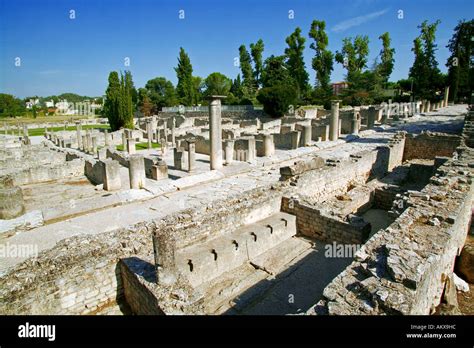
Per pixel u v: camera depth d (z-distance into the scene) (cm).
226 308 724
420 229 714
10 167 2567
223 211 952
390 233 694
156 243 612
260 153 2467
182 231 857
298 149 2559
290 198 1120
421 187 1545
